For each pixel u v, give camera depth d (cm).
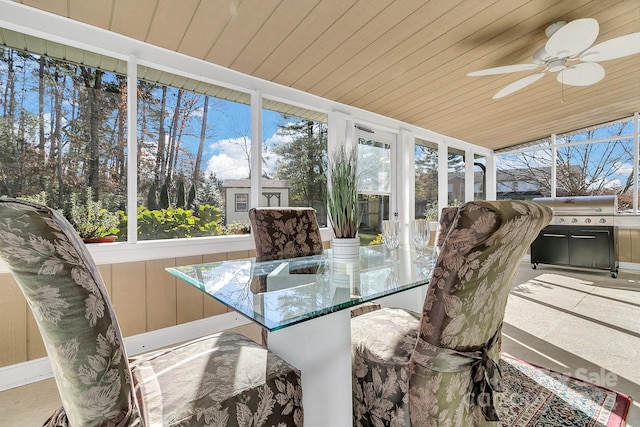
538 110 455
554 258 512
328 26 232
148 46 241
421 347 92
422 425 93
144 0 194
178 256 254
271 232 215
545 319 283
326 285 138
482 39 259
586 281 430
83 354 66
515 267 107
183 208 268
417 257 210
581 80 282
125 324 228
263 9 209
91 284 68
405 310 164
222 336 130
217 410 86
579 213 492
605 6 228
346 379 120
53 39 207
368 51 268
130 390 74
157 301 242
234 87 291
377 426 125
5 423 152
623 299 343
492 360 102
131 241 234
